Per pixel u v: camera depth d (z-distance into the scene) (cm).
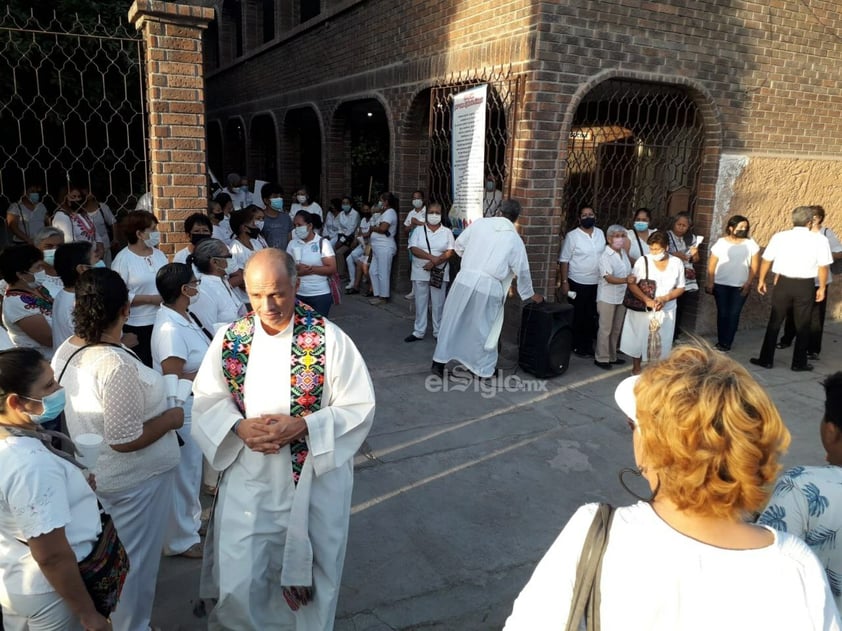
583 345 713
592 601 124
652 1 675
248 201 1102
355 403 251
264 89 1366
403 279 950
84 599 191
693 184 790
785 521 177
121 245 588
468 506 403
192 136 518
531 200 662
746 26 737
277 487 248
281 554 256
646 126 741
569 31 639
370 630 295
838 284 896
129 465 249
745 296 728
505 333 724
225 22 1606
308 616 256
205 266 379
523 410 558
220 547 249
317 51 1109
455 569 341
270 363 244
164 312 313
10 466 180
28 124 750
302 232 596
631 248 706
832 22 794
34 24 691
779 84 777
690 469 118
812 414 570
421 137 888
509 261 605
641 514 128
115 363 238
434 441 491
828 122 827
